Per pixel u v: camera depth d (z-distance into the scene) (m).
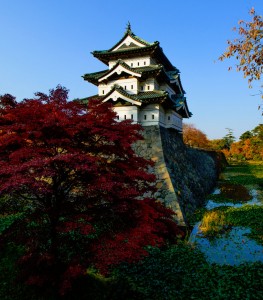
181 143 23.88
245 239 12.58
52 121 5.48
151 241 6.32
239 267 9.34
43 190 5.08
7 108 6.14
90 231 5.66
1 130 6.11
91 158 5.40
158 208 7.79
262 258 10.46
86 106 6.40
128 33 22.86
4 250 9.04
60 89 6.28
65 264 6.35
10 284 7.20
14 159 5.39
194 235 13.32
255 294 7.46
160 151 16.50
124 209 6.07
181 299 7.22
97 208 6.39
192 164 25.16
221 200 22.53
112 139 5.86
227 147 90.62
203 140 70.25
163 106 22.20
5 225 11.16
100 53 22.83
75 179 6.05
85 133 6.00
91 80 22.92
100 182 5.60
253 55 7.51
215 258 10.45
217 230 13.84
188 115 29.34
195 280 8.31
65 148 5.79
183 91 29.59
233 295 7.44
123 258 5.56
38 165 4.85
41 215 6.37
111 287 7.52
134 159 7.14
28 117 5.82
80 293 6.90
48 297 6.52
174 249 10.82
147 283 8.00
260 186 31.00
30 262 6.04
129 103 19.45
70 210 6.31
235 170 50.50
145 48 21.59
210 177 31.91
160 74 21.77
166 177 15.55
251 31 7.42
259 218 15.62
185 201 16.56
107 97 19.41
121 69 20.62
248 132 79.44
